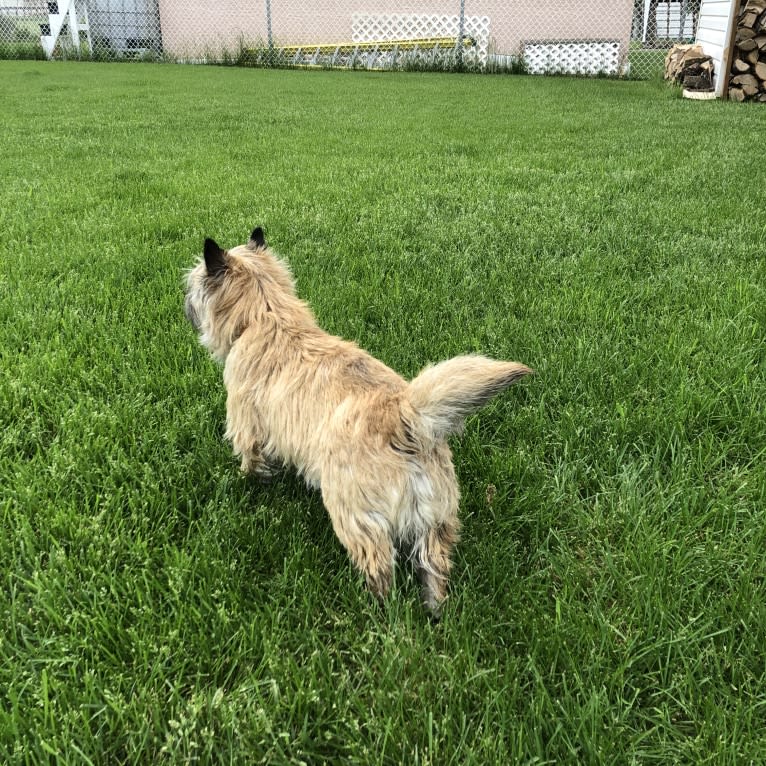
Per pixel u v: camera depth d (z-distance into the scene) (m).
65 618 0.90
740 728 0.79
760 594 0.96
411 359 1.56
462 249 2.27
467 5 9.30
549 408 1.42
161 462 1.21
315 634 0.90
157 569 1.01
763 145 3.83
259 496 1.18
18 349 1.59
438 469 0.91
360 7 9.70
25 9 10.46
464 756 0.77
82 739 0.76
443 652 0.89
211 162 3.50
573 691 0.84
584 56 8.92
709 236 2.38
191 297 1.20
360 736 0.78
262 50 9.48
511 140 4.14
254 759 0.76
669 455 1.28
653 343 1.61
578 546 1.09
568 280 2.00
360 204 2.76
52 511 1.07
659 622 0.92
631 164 3.44
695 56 6.52
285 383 1.00
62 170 3.25
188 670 0.87
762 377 1.47
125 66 9.07
